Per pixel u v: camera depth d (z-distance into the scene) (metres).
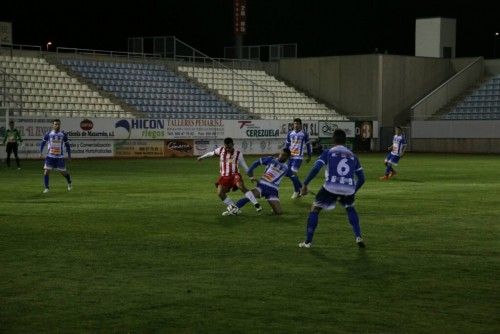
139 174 32.72
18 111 46.97
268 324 8.41
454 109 61.44
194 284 10.36
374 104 60.75
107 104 51.84
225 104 57.94
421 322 8.50
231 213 17.91
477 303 9.34
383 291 9.96
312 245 13.58
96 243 13.76
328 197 13.14
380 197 22.52
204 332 8.11
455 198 22.19
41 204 20.38
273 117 58.34
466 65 64.44
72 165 39.66
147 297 9.61
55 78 51.75
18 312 8.88
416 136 60.16
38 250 13.01
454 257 12.41
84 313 8.84
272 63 66.31
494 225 16.25
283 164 18.22
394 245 13.59
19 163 37.53
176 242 13.91
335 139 13.33
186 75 59.44
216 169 36.34
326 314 8.83
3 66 50.31
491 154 55.03
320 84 63.91
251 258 12.29
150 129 48.81
